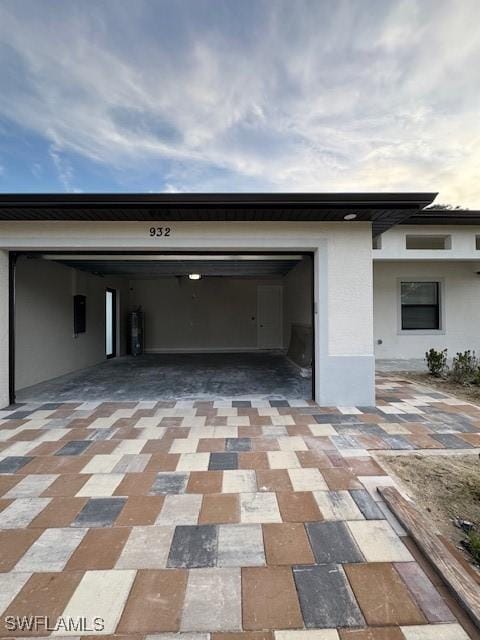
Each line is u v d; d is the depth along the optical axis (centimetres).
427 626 147
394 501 235
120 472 288
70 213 430
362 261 479
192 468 295
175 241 471
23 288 610
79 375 747
